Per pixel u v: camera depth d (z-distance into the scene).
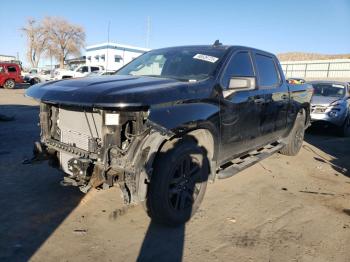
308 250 3.32
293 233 3.64
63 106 3.67
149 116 3.13
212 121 3.82
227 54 4.44
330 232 3.70
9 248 3.14
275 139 5.93
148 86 3.43
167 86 3.47
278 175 5.63
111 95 3.07
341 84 11.02
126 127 3.26
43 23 63.38
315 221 3.95
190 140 3.70
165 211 3.45
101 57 44.97
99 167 3.27
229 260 3.10
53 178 4.91
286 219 3.97
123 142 3.29
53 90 3.52
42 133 4.08
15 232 3.42
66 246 3.21
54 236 3.38
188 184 3.69
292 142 6.64
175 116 3.32
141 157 3.17
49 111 3.98
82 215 3.83
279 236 3.56
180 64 4.40
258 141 5.16
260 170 5.85
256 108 4.77
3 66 27.62
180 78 4.06
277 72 5.73
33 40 64.44
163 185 3.36
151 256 3.12
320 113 9.77
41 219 3.70
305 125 7.08
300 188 5.06
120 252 3.16
